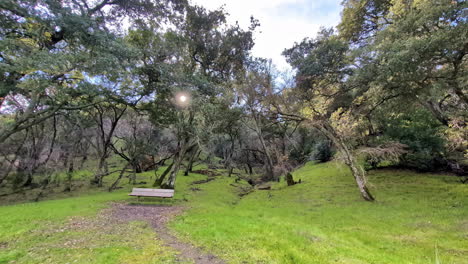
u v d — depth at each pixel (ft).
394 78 31.60
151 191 43.21
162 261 15.76
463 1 25.55
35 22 34.71
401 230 24.81
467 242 20.77
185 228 24.35
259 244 19.29
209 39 59.88
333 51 51.70
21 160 65.92
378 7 57.31
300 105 54.29
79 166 94.12
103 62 35.96
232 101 65.87
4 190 60.39
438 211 30.25
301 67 58.49
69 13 36.55
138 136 90.43
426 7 28.12
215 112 55.21
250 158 120.47
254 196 54.34
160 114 59.82
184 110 54.65
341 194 46.19
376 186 48.65
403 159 57.26
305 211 35.81
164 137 97.91
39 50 34.91
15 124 40.93
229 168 107.24
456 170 50.83
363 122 52.65
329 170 75.15
